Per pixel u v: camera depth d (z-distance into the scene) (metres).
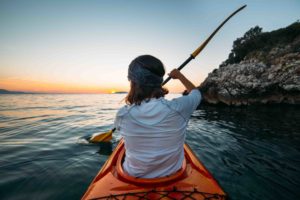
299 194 2.96
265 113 11.73
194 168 2.08
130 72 1.36
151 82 1.32
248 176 3.52
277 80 16.00
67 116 11.25
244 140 5.81
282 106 15.30
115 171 2.00
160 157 1.40
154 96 1.37
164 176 1.58
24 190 3.03
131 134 1.36
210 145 5.33
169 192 1.51
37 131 7.05
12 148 5.00
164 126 1.31
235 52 27.56
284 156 4.49
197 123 8.61
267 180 3.37
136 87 1.35
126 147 1.48
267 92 16.30
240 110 13.52
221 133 6.69
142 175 1.57
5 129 7.40
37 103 24.34
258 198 2.85
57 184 3.21
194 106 1.45
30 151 4.77
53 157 4.37
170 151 1.42
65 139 5.89
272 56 19.77
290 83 15.29
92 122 9.08
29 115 11.60
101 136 5.49
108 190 1.61
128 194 1.52
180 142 1.46
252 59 21.17
